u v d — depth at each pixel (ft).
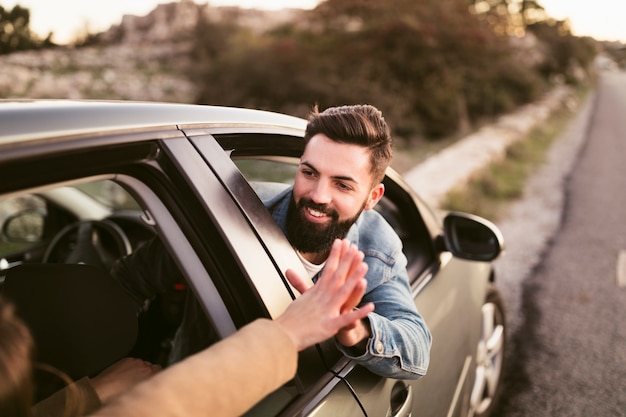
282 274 3.44
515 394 9.47
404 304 4.10
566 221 21.84
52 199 8.18
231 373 2.39
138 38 89.40
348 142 3.66
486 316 8.05
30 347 1.94
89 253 6.23
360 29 53.83
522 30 77.61
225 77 55.06
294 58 51.39
